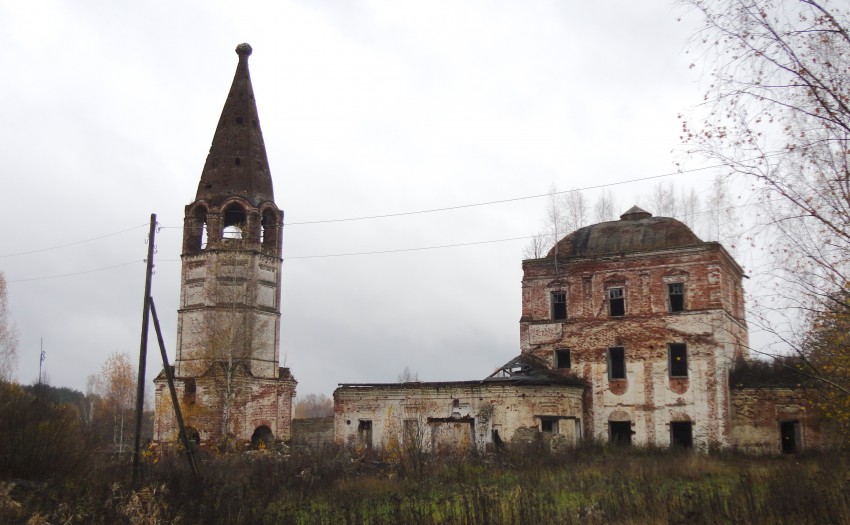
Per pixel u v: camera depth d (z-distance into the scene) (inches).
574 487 978.1
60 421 1027.9
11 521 680.4
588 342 1861.5
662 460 1332.4
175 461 1390.3
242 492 906.1
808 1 487.8
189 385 2139.5
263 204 2274.9
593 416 1822.1
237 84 2380.7
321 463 1263.5
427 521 727.1
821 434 1611.7
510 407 1662.2
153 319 1204.5
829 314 606.9
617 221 1984.5
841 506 644.1
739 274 1988.2
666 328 1785.2
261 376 2175.2
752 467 1229.7
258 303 2204.7
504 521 716.0
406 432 1589.6
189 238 2244.1
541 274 1951.3
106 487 808.9
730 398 1731.1
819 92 498.0
